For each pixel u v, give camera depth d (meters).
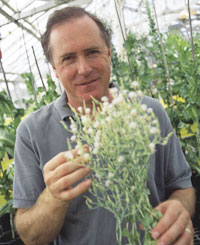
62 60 0.78
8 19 4.03
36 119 0.97
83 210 0.84
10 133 1.97
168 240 0.53
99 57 0.79
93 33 0.76
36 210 0.73
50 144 0.92
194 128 2.12
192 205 0.89
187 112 1.76
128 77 2.54
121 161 0.46
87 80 0.80
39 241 0.78
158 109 1.01
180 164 1.00
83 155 0.47
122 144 0.49
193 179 1.93
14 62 7.71
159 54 2.43
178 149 1.03
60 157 0.60
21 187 0.88
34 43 6.90
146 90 2.51
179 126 1.90
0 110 2.05
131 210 0.53
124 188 0.51
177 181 0.98
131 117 0.46
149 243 0.54
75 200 0.84
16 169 0.93
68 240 0.88
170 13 4.99
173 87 2.05
